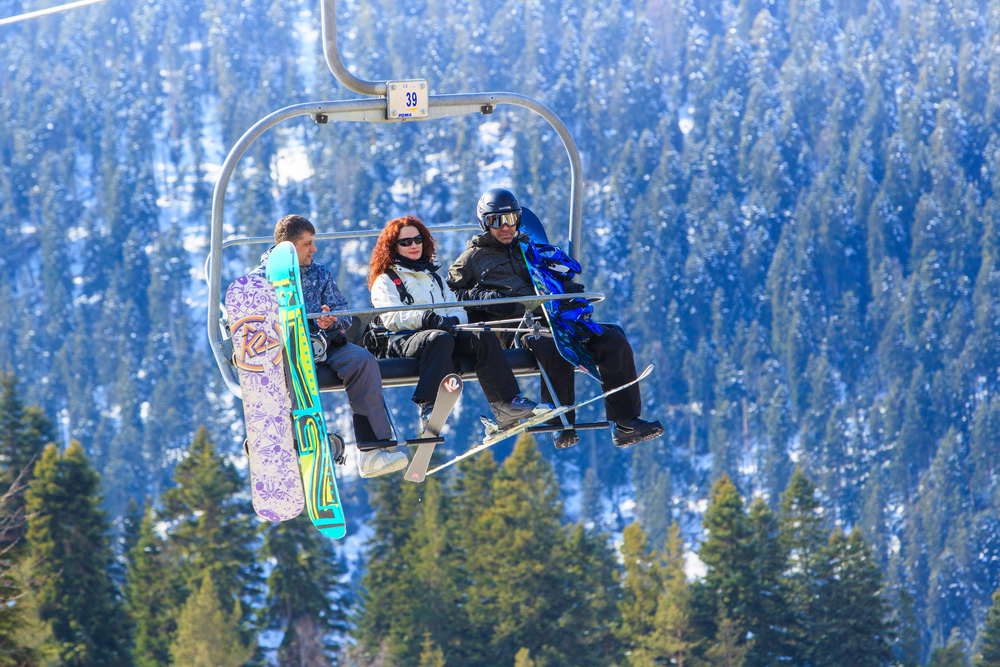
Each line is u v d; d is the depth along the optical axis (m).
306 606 145.12
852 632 148.62
